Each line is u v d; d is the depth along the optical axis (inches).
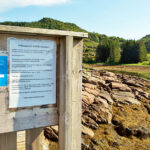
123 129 305.6
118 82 569.3
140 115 375.2
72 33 75.4
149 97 492.7
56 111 79.7
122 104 425.4
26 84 72.5
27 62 72.1
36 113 75.2
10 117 70.9
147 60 3826.3
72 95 81.7
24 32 67.3
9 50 69.0
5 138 83.7
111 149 252.5
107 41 4121.6
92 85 471.5
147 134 297.6
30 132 93.9
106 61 3764.8
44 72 75.6
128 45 3804.1
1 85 68.6
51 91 77.8
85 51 5270.7
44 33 69.9
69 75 76.4
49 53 76.0
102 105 365.4
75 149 84.6
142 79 740.0
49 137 242.7
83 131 278.5
